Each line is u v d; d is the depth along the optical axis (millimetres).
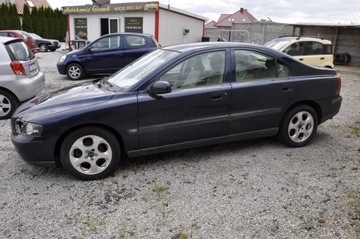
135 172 3637
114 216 2805
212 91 3711
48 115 3262
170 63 3648
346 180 3449
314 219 2750
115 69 10305
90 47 10164
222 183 3385
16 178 3496
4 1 33469
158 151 3658
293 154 4160
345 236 2527
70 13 18250
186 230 2615
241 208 2920
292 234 2559
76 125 3271
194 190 3240
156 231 2604
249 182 3406
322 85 4328
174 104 3557
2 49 5707
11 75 5742
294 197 3104
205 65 3785
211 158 4027
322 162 3918
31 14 30844
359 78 12281
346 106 7145
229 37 21266
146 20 16344
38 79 6395
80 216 2805
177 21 17812
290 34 19484
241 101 3877
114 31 17359
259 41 20312
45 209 2908
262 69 4051
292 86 4133
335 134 5008
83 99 3451
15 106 5922
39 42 21734
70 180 3459
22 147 3275
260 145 4461
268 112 4070
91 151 3412
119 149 3529
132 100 3422
